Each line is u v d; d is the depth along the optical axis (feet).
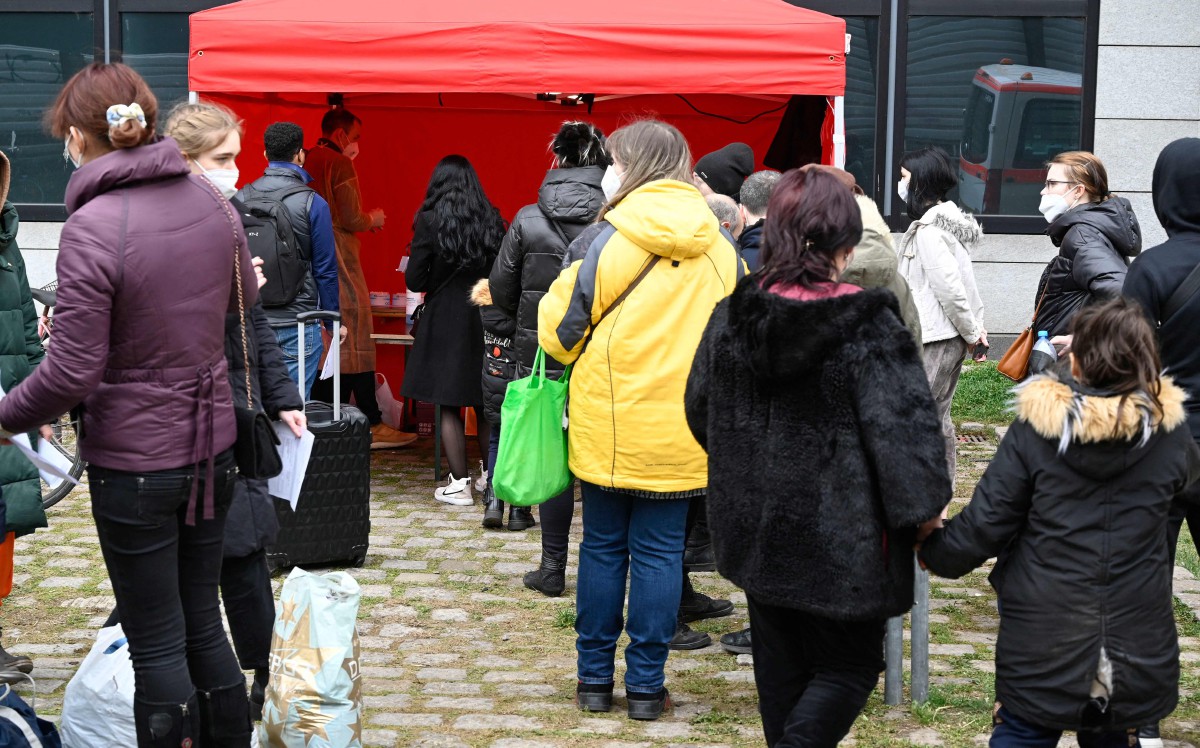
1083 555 8.98
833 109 19.74
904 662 14.38
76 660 14.03
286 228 19.44
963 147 31.76
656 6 20.40
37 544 18.70
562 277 12.38
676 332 11.98
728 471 9.36
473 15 19.66
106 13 31.89
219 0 31.73
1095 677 9.03
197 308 9.32
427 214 20.57
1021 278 31.81
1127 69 31.19
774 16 19.85
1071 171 15.61
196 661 10.07
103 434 9.21
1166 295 11.23
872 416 8.63
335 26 19.26
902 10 31.22
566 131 17.67
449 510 21.17
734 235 15.76
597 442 12.18
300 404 11.71
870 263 11.21
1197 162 11.27
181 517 9.74
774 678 9.77
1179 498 11.00
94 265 8.80
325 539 17.35
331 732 10.41
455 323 20.95
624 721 12.56
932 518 8.64
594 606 12.62
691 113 28.12
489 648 14.75
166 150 9.21
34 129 32.37
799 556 8.96
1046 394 8.91
